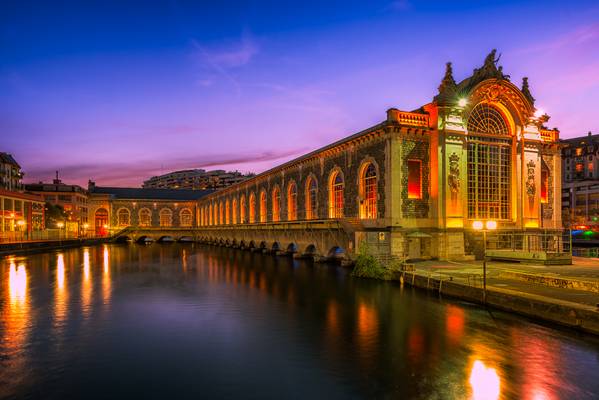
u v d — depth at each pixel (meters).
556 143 39.03
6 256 52.78
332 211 41.97
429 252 32.88
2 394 11.09
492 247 33.88
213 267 39.78
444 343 14.46
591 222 87.06
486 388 10.94
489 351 13.50
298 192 49.84
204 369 12.68
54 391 11.26
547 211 38.91
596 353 13.02
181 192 120.44
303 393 10.98
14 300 23.11
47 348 14.68
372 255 31.05
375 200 34.50
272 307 20.86
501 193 35.62
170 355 13.91
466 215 33.44
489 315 17.62
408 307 19.75
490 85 34.78
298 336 15.78
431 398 10.48
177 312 19.95
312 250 44.72
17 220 76.25
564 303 15.81
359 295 23.06
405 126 32.16
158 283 29.41
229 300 22.80
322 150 42.78
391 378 11.72
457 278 22.94
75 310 20.48
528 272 23.14
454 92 33.19
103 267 40.41
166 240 113.94
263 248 58.09
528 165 36.19
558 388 10.87
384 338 15.27
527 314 16.84
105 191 116.00
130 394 11.07
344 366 12.69
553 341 14.16
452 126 32.97
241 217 73.38
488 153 35.31
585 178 109.81
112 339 15.67
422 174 33.06
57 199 99.62
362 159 36.22
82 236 95.00
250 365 12.95
